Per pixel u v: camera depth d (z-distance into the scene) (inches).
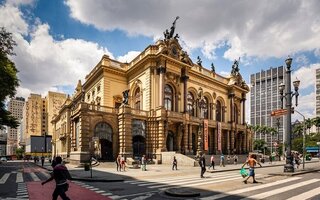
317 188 684.1
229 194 609.0
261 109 5344.5
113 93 2180.1
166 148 1975.9
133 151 1955.0
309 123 4813.0
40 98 6673.2
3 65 1294.3
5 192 703.1
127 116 1868.8
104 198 596.7
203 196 590.2
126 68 2297.0
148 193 655.8
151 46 2055.9
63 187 456.1
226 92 2847.0
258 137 5802.2
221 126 2608.3
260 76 5398.6
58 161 476.7
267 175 999.6
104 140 1902.1
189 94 2407.7
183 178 988.6
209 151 2468.0
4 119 1888.5
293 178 906.7
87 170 1316.4
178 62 2124.8
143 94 2095.2
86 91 2623.0
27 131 6407.5
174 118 2033.7
